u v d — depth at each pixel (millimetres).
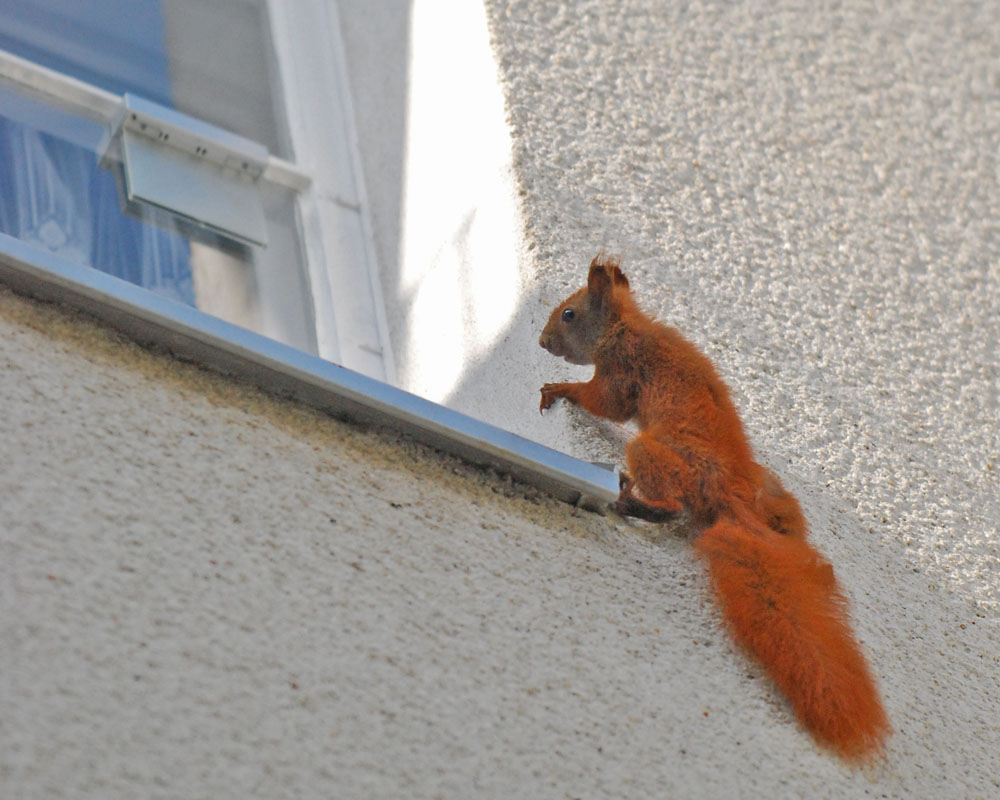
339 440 5062
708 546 5332
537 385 6559
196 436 4691
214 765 3803
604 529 5445
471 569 4844
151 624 4039
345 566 4562
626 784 4418
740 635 5160
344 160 9297
